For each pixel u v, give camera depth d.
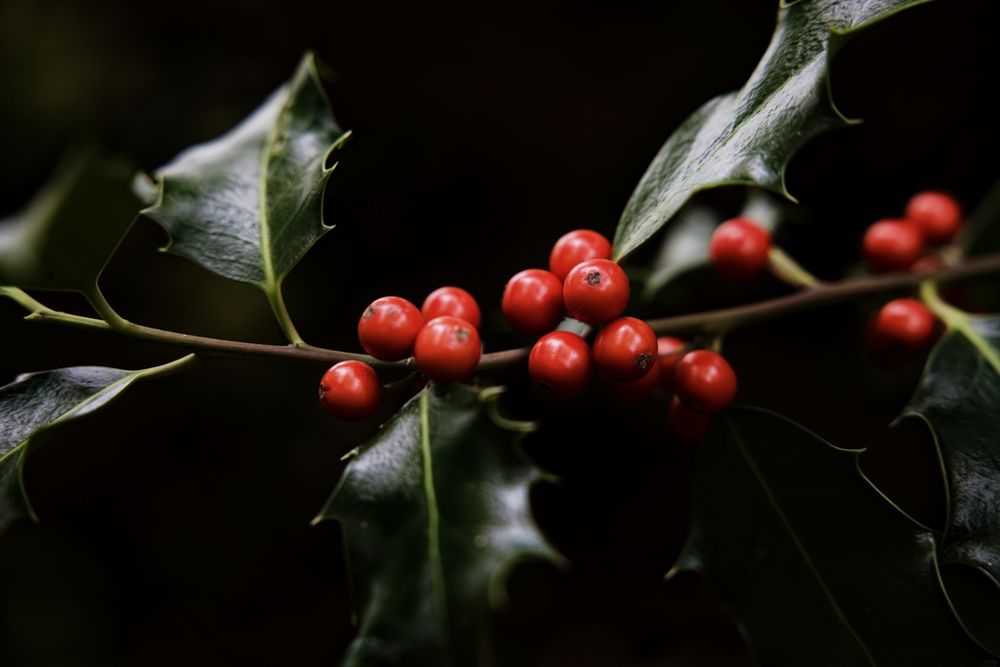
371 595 0.26
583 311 0.26
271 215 0.28
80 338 0.64
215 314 0.65
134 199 0.25
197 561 0.66
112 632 0.63
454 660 0.25
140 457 0.67
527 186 0.71
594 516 0.68
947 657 0.26
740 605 0.27
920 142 0.64
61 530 0.65
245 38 0.68
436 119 0.71
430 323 0.26
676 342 0.29
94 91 0.65
